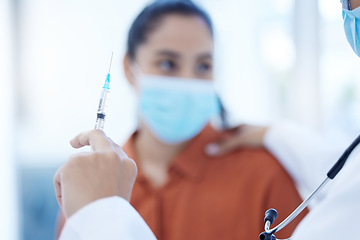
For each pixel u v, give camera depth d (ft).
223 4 6.19
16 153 6.65
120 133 5.82
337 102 6.05
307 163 3.57
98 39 6.55
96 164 1.84
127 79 4.32
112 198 1.77
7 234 6.39
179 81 3.89
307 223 1.86
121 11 6.46
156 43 3.81
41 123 6.81
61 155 7.00
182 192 3.71
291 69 6.14
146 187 3.74
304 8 5.94
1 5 6.24
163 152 4.02
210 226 3.59
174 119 3.90
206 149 3.92
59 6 6.59
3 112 6.30
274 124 4.13
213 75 4.03
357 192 1.69
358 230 1.64
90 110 6.66
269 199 3.66
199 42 3.79
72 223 1.69
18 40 6.59
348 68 5.99
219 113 4.17
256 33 6.32
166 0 3.92
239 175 3.76
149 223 3.56
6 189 6.36
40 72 6.68
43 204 7.10
